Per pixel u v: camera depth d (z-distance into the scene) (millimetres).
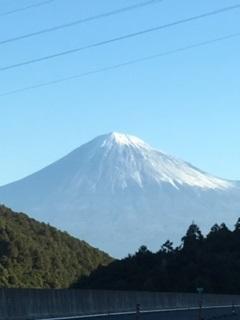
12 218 165375
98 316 56062
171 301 74000
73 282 161375
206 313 72812
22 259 145375
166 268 152250
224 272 147250
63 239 178625
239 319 71375
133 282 150500
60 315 50750
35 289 47688
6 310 43375
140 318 58812
